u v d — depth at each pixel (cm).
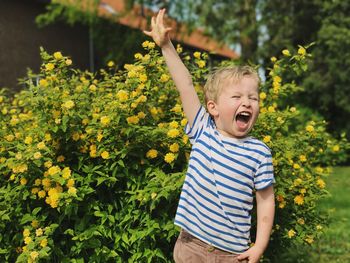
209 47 1773
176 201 309
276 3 1484
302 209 349
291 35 1573
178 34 1470
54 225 304
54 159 325
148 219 306
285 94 395
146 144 320
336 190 852
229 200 220
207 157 226
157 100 368
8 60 1227
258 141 228
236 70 226
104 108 340
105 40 1468
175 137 319
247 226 225
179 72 243
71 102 316
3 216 310
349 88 1519
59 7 1287
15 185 331
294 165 353
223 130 229
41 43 1336
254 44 1449
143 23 1563
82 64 1474
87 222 311
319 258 490
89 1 1357
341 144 420
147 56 349
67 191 307
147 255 307
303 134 392
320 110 1585
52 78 358
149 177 318
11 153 320
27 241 298
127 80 336
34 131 327
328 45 1534
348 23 1526
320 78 1516
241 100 220
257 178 222
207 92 235
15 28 1255
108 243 321
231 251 223
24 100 394
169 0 1454
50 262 315
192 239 231
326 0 1491
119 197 323
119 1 1884
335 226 598
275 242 351
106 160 320
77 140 326
